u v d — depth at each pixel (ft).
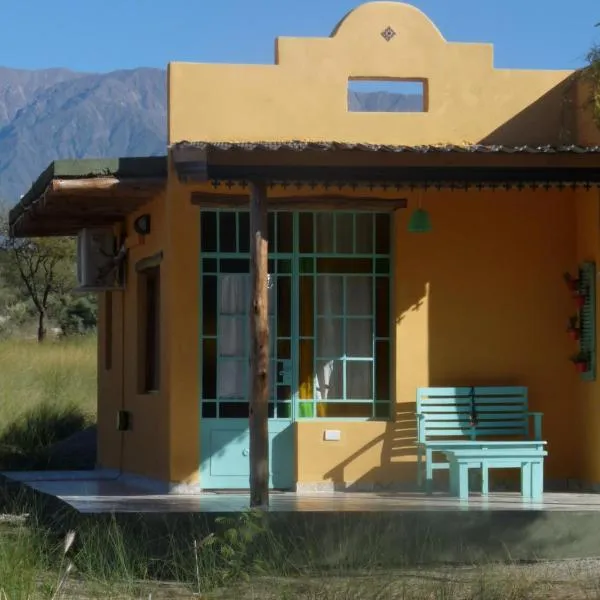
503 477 48.24
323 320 48.52
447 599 32.09
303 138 48.83
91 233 56.65
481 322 48.70
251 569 36.73
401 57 49.49
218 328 47.70
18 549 35.50
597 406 47.11
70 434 69.62
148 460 50.65
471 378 48.60
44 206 51.29
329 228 48.65
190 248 47.24
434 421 47.75
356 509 39.83
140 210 51.98
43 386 78.95
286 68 48.85
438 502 42.50
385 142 49.24
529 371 48.88
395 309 48.29
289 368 48.24
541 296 49.08
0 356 89.04
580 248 48.88
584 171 41.32
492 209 48.88
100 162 47.34
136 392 52.80
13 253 150.41
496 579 34.22
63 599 32.94
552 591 33.42
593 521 39.99
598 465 47.01
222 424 47.44
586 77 48.29
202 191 47.14
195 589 35.22
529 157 41.04
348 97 49.44
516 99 49.93
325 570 37.19
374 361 48.62
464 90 49.75
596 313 47.37
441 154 40.70
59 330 154.10
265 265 40.88
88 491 48.03
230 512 39.27
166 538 38.93
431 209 48.52
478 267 48.75
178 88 48.21
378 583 33.63
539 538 39.81
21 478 54.49
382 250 48.78
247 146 39.73
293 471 47.75
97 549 37.17
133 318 53.67
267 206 44.52
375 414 48.49
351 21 49.32
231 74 48.57
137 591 34.78
